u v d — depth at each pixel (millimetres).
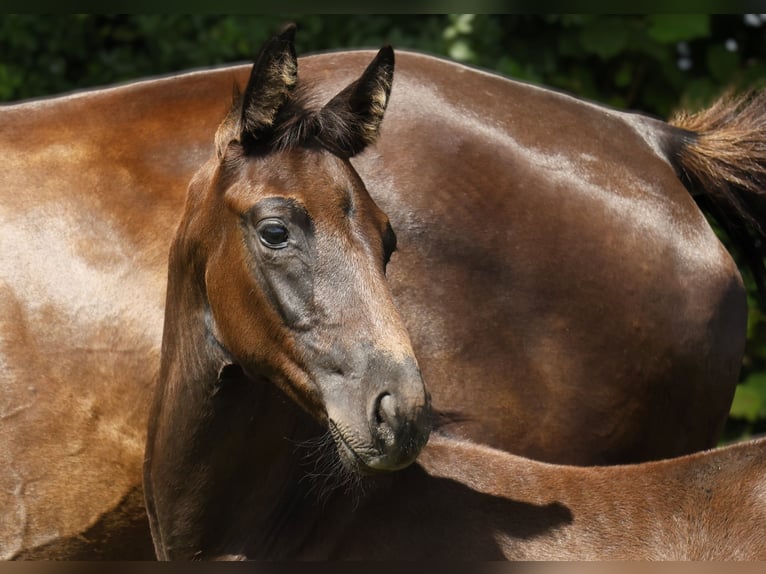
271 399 6066
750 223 7859
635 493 5969
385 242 5652
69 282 6945
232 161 5727
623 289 7004
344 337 5363
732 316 7305
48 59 12727
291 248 5488
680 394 7172
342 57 7473
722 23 12961
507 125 7215
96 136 7297
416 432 5168
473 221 6906
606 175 7223
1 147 7293
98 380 6875
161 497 6219
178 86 7465
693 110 12047
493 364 6840
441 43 12406
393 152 6996
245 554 6121
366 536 5969
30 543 7004
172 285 6137
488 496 6027
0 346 6914
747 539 5723
